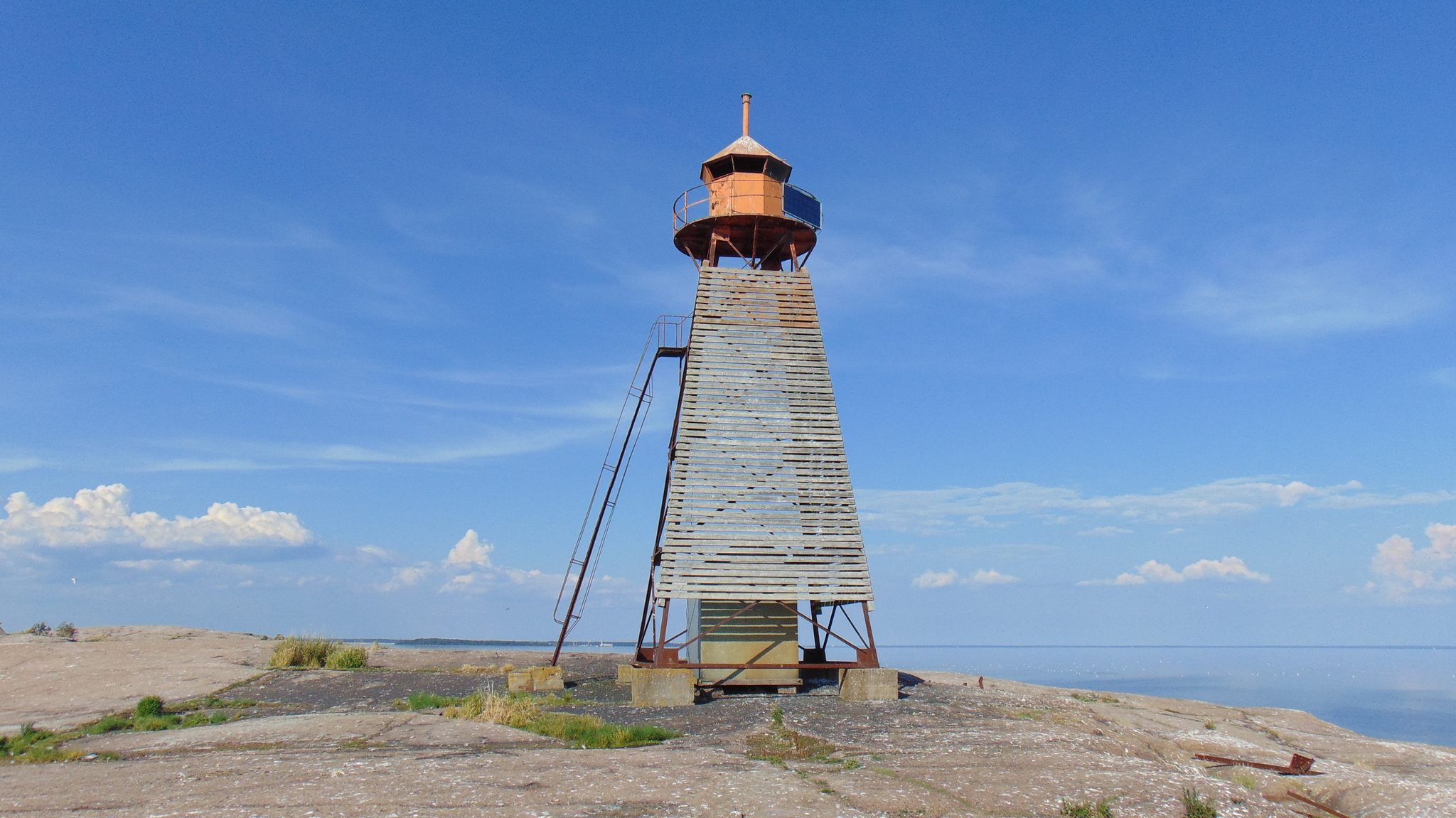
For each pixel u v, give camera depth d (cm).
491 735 2277
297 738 2236
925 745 2092
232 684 3388
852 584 3056
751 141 3681
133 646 4194
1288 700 8775
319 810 1477
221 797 1580
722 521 3066
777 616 3131
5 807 1552
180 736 2331
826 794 1619
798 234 3622
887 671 2942
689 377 3238
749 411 3222
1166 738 2953
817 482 3159
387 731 2327
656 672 2870
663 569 2988
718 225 3559
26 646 4009
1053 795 1636
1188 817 1577
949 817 1501
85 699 3089
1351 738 3475
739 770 1795
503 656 4919
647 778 1706
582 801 1541
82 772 1866
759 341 3338
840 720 2455
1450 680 13638
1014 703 3038
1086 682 11238
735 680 3078
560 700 3098
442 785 1645
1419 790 2117
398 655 4869
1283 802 2039
